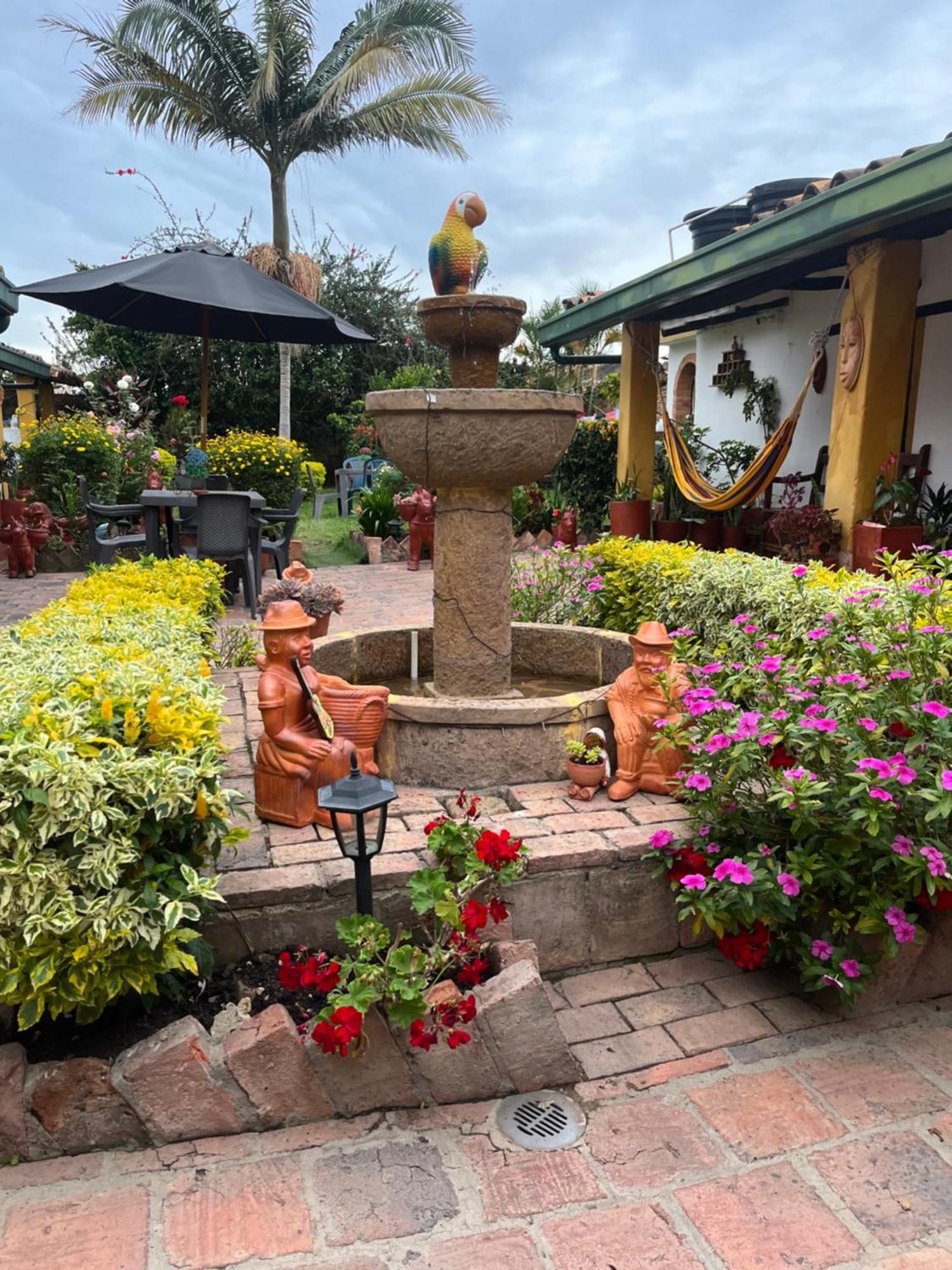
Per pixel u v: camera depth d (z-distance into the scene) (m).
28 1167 1.99
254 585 7.33
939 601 2.80
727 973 2.77
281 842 2.78
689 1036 2.46
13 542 8.98
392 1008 2.06
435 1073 2.18
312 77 13.39
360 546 11.30
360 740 3.08
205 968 2.29
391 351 19.83
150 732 2.15
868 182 4.61
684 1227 1.85
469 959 2.38
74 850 1.91
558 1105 2.21
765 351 10.01
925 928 2.59
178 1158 2.02
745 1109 2.19
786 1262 1.76
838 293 8.45
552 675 4.46
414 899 2.29
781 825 2.70
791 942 2.63
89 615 3.26
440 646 3.64
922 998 2.66
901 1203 1.91
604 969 2.79
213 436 18.88
